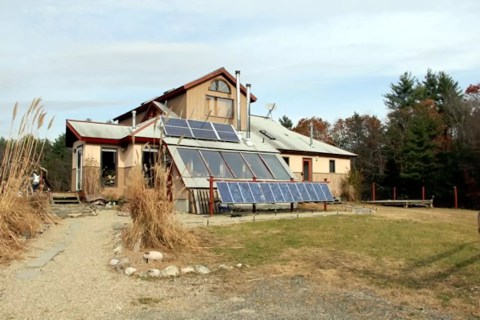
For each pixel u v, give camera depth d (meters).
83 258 6.84
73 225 10.16
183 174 13.29
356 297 5.12
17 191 8.02
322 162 23.70
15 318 4.22
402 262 6.88
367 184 34.25
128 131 17.92
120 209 13.28
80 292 5.13
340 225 10.51
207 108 21.70
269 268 6.42
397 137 33.59
